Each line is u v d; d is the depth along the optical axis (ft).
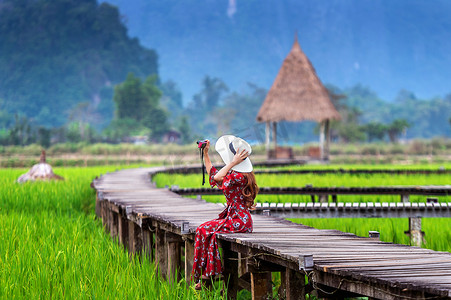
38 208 56.90
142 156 203.72
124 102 456.04
